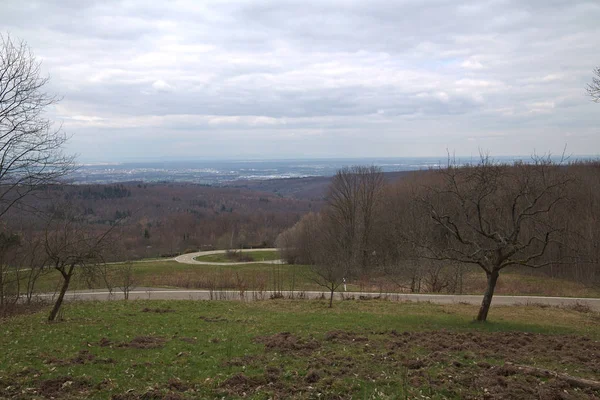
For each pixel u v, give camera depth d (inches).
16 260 1042.7
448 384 393.7
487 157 927.7
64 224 719.1
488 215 869.2
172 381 391.2
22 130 841.5
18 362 441.1
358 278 1867.6
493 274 764.6
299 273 2011.6
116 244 861.2
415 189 2194.9
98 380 392.5
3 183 832.9
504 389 379.2
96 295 1320.1
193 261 2854.3
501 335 624.1
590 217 1536.7
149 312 855.1
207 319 758.5
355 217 2447.1
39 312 870.4
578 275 1711.4
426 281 1545.3
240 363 452.8
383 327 686.5
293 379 406.3
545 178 789.2
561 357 501.0
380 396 366.0
